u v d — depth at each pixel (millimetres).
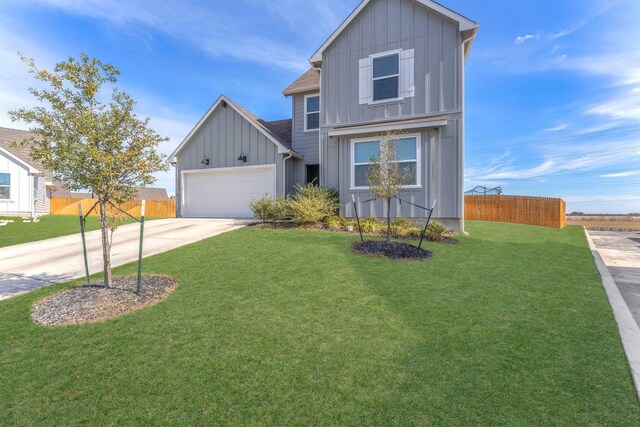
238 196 13164
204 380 2553
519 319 3723
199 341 3146
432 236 8141
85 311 3811
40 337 3230
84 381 2553
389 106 10398
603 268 6137
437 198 9703
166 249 7008
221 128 13375
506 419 2154
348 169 10727
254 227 9758
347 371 2668
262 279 4926
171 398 2357
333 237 8000
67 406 2289
